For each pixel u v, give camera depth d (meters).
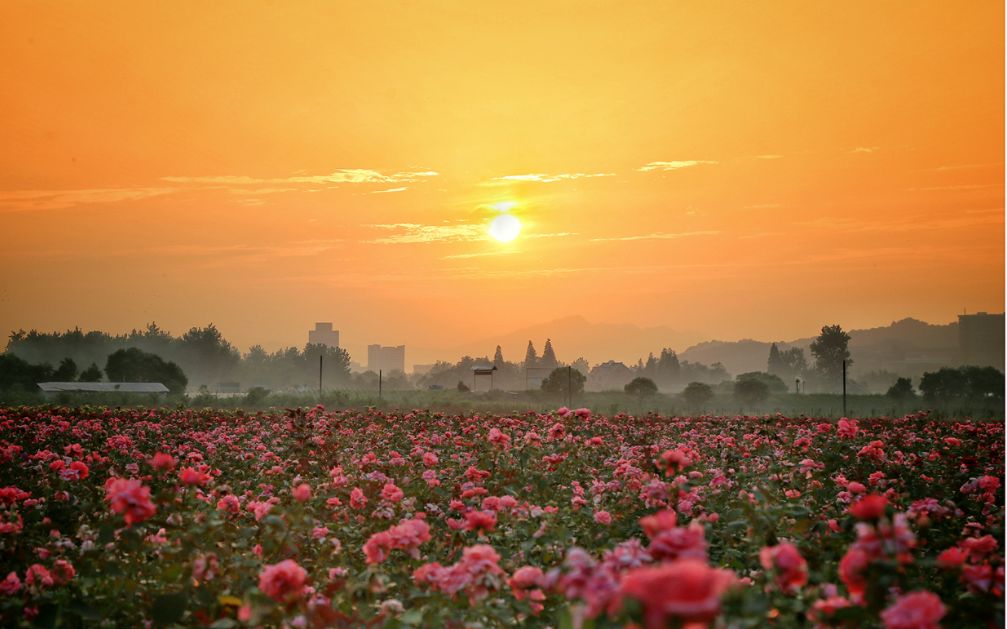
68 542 7.09
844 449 12.95
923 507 7.03
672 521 4.38
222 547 6.76
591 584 3.64
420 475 10.63
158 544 6.77
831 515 8.67
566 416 13.94
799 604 4.82
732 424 20.48
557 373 93.75
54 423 19.70
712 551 7.50
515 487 9.90
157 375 84.56
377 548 6.04
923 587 6.08
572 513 8.31
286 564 5.05
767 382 106.88
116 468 11.80
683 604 2.66
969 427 18.02
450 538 7.71
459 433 16.84
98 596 6.39
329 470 11.93
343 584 6.04
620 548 4.15
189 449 15.80
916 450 15.34
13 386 58.19
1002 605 4.97
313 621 5.08
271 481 11.50
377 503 8.62
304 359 180.38
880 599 4.42
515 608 5.64
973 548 5.62
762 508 6.80
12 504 7.87
